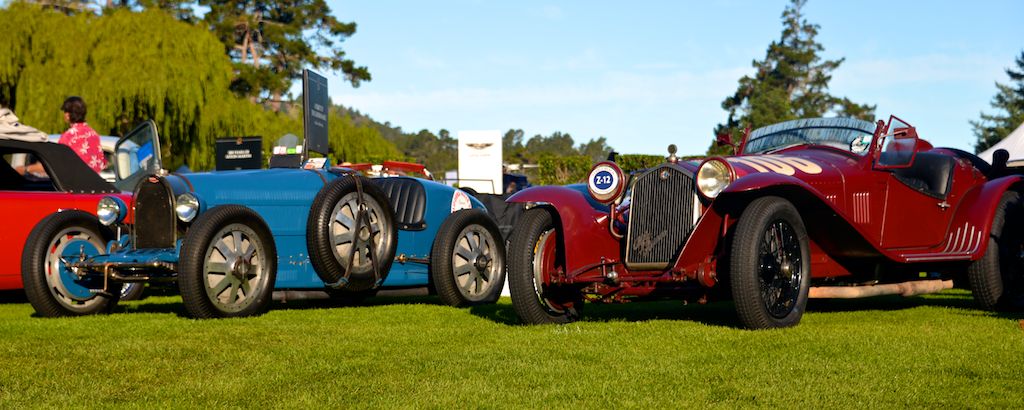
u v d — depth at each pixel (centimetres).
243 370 371
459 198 735
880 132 570
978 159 655
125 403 313
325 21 4866
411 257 684
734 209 502
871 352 399
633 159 1791
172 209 577
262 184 618
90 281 602
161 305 675
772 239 484
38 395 327
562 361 383
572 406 304
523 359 390
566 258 522
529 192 546
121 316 581
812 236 532
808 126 610
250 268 573
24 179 777
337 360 393
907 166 573
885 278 593
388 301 741
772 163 534
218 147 999
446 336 469
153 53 2733
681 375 352
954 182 616
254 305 579
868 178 565
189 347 429
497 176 2330
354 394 324
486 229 696
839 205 546
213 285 558
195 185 592
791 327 485
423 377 353
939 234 606
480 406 305
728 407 300
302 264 627
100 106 2584
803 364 371
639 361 382
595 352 405
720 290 504
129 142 775
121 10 2877
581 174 2200
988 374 351
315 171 646
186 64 2744
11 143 687
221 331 489
